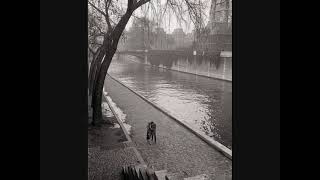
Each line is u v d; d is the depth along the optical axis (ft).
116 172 31.78
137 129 56.80
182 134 52.54
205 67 188.44
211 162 37.42
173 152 41.75
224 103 97.30
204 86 142.72
